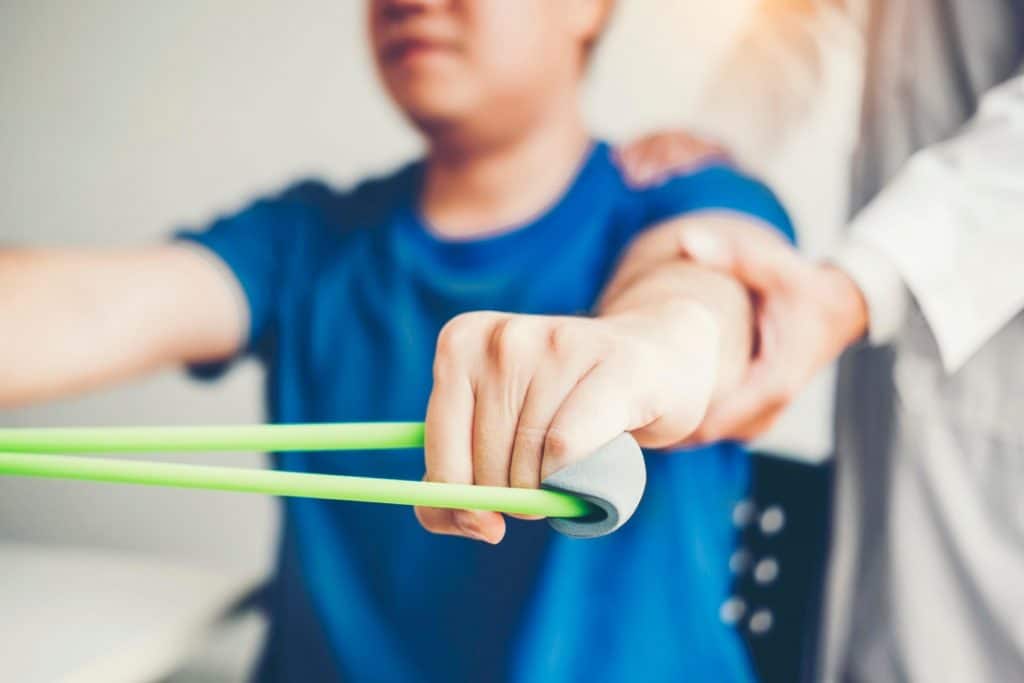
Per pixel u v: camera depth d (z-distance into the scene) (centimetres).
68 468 50
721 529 111
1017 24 107
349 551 117
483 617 113
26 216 129
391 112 119
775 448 111
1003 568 107
